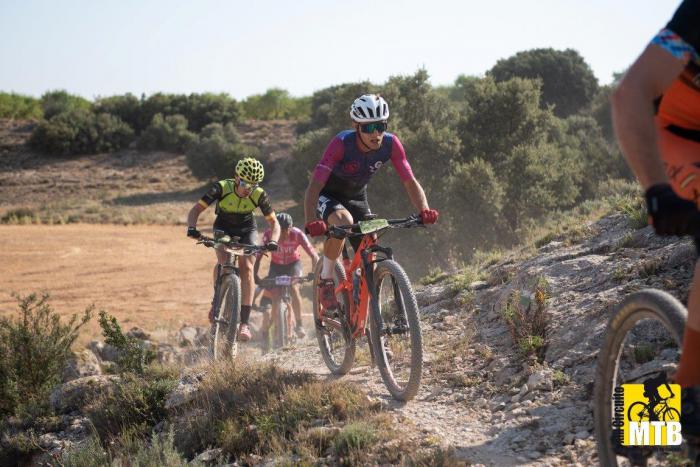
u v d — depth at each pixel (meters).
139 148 61.84
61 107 69.19
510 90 25.58
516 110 25.38
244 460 4.45
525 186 21.47
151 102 66.19
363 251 5.09
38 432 6.55
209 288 22.34
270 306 9.94
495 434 4.09
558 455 3.69
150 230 36.16
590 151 29.12
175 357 8.47
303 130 63.12
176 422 5.50
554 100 60.38
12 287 22.53
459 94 75.81
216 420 5.07
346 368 5.62
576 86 60.25
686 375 2.15
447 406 4.68
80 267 26.12
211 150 51.00
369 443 4.16
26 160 59.50
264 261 25.66
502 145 24.72
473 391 4.82
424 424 4.43
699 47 1.84
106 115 63.06
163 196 48.78
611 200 9.02
